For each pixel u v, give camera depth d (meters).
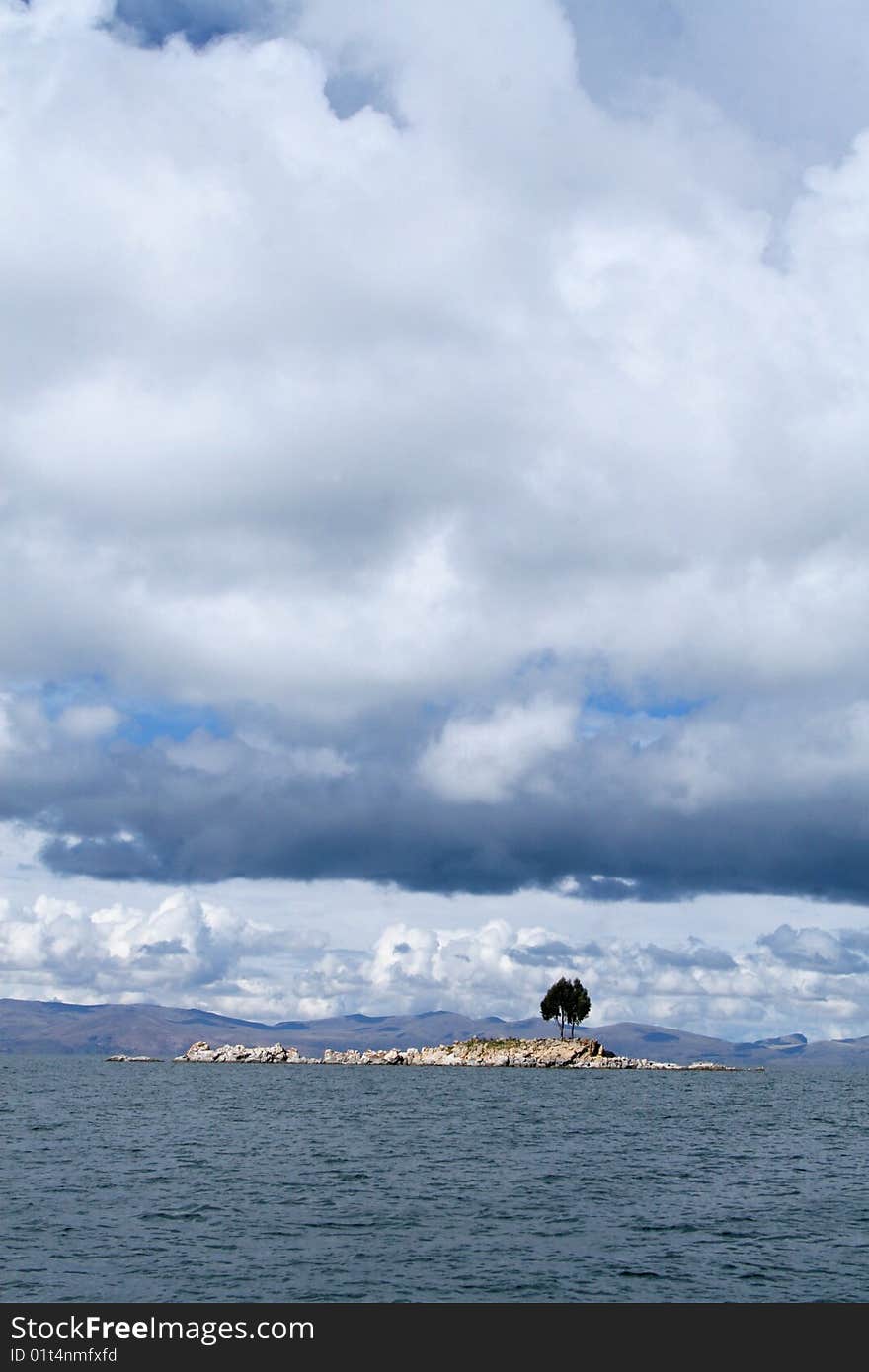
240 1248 45.66
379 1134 97.69
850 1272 43.28
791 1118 129.00
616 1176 70.31
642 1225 52.25
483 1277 41.75
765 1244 48.28
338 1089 183.00
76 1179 65.00
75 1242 46.09
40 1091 172.62
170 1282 40.19
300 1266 42.75
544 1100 154.62
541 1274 42.34
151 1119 112.50
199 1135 95.00
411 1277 41.59
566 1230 50.66
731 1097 177.25
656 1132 103.81
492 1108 134.38
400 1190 62.22
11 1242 45.75
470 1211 55.31
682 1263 44.34
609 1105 146.12
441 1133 99.12
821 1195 63.25
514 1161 77.62
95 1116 115.88
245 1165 73.50
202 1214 53.19
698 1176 71.12
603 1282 41.38
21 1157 75.88
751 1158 82.75
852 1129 114.75
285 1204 56.59
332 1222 51.66
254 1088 186.12
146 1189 61.03
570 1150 85.69
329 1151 83.12
